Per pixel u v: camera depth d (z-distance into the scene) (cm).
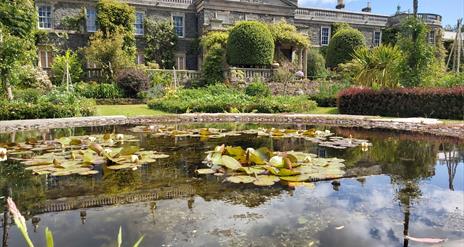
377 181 233
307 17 2281
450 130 494
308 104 1026
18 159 302
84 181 229
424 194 204
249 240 138
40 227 151
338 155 327
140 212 170
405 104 816
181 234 144
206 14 1920
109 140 404
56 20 1758
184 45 2017
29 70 1116
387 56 949
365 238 140
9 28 988
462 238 142
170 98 1126
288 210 174
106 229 148
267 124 661
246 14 2005
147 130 539
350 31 1959
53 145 374
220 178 237
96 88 1302
